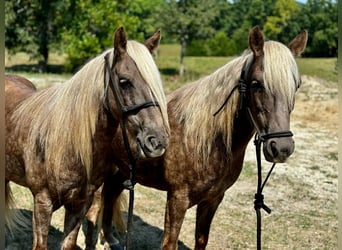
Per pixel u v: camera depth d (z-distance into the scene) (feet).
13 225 13.93
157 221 17.72
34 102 11.40
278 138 9.18
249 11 146.10
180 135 10.93
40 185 10.63
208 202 11.71
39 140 10.46
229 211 19.10
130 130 9.59
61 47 78.59
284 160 9.23
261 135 9.62
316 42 111.04
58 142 10.20
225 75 10.64
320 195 21.53
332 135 35.47
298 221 18.19
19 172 11.50
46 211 10.64
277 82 9.16
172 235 11.27
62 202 10.58
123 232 15.25
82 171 10.37
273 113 9.26
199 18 88.43
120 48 9.48
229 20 167.63
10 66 87.71
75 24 72.02
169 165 11.07
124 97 9.46
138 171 11.78
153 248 15.46
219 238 16.31
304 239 16.48
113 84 9.66
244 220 18.15
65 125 10.20
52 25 77.77
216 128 10.56
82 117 10.09
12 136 11.33
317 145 32.12
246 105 10.06
